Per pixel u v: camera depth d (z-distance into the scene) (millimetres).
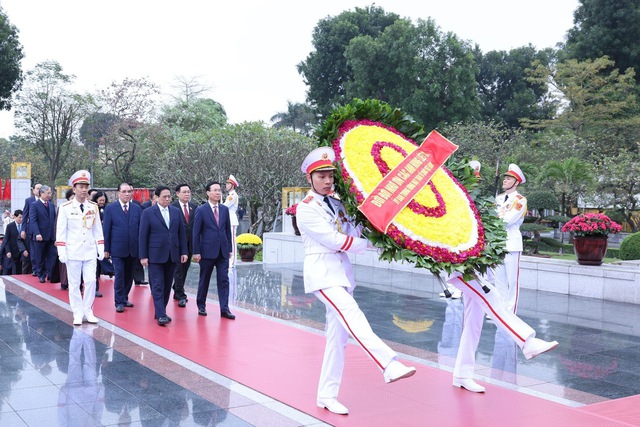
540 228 18438
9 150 49156
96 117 35844
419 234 4660
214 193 8758
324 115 42000
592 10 35781
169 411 4840
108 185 37250
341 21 40781
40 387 5492
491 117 43406
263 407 4922
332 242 4656
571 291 11242
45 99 36031
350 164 4840
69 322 8531
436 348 7102
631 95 30859
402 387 5469
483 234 4926
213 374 5914
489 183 21453
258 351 6832
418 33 35531
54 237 12281
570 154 27359
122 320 8648
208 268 8859
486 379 5852
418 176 4941
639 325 8516
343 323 4582
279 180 24391
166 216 8523
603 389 5555
